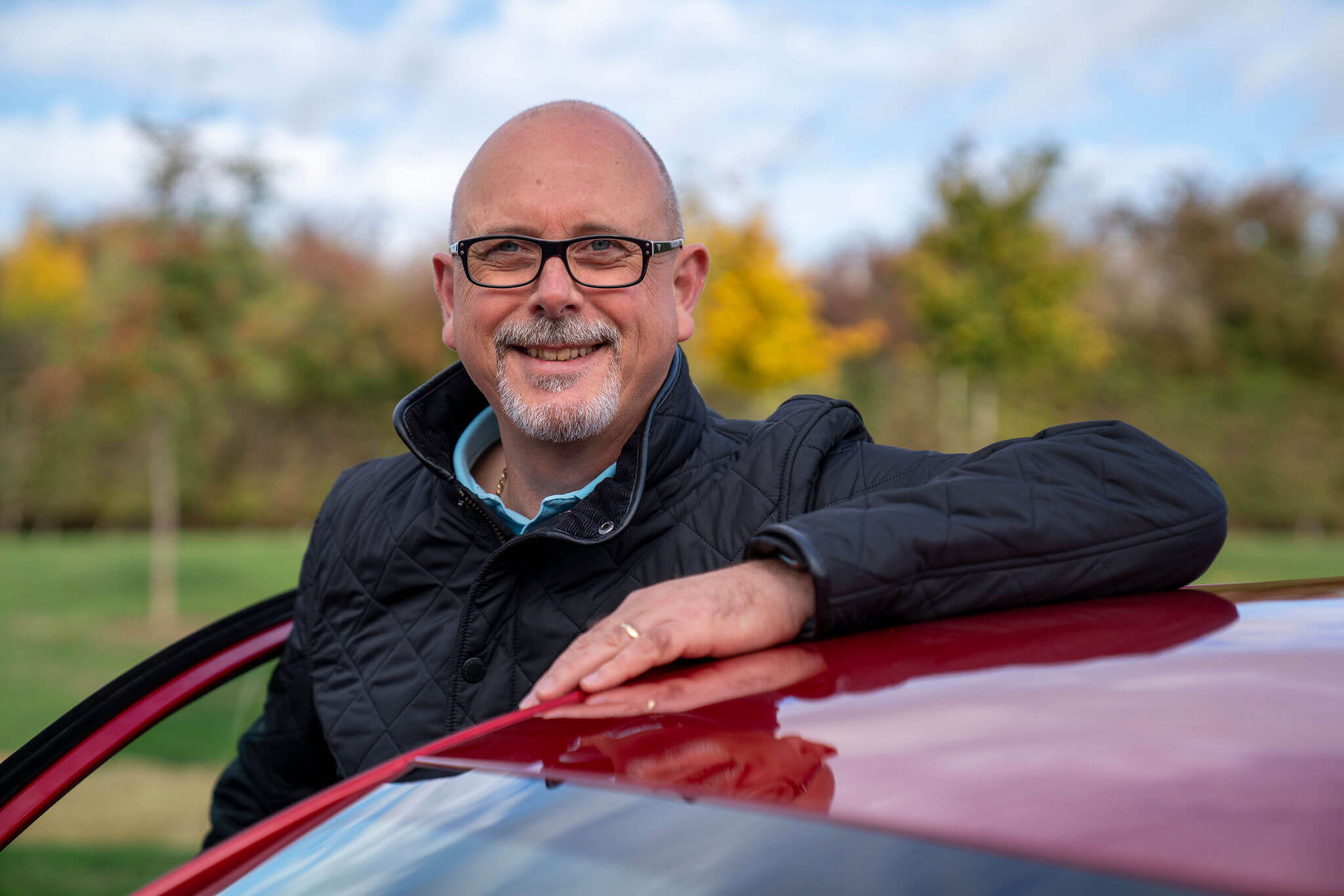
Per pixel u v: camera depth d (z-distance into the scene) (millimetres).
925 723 711
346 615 1633
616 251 1513
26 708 6719
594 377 1516
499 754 840
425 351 22672
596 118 1567
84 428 20484
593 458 1604
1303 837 504
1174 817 538
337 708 1585
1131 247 24812
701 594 1042
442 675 1516
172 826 3553
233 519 21969
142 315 11375
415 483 1669
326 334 21828
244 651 1634
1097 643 857
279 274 12562
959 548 1080
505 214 1510
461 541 1557
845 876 577
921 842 571
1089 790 579
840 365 21797
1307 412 22328
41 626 10367
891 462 1520
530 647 1480
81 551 17312
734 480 1527
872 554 1043
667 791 698
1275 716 649
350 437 22656
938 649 902
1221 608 974
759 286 14406
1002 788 598
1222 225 24609
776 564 1102
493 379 1563
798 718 766
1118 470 1191
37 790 1360
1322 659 758
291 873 823
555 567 1490
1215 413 22203
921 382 20969
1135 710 679
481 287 1533
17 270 27344
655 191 1564
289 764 1707
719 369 14727
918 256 16172
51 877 3240
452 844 750
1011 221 15477
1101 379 22328
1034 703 716
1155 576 1146
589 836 690
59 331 12289
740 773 694
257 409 22141
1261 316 23922
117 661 8469
